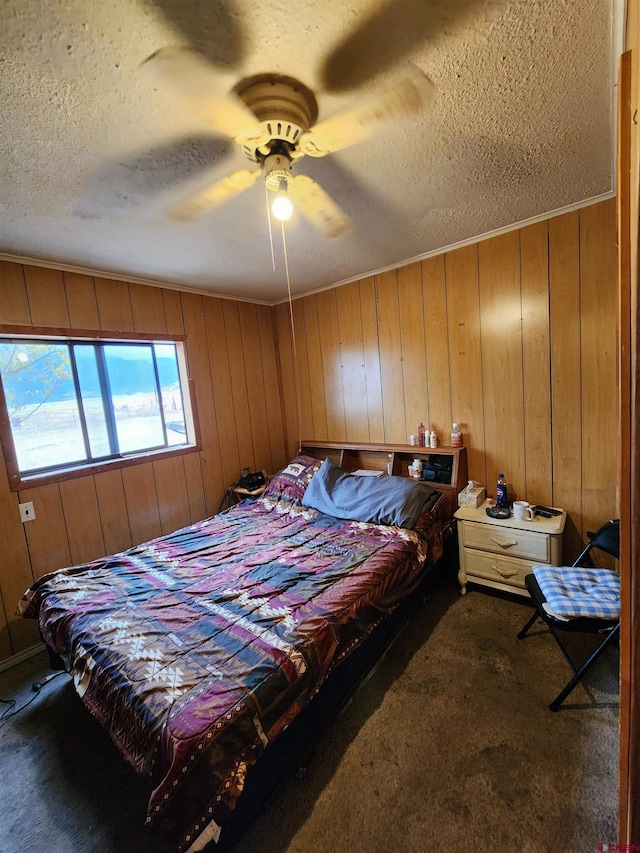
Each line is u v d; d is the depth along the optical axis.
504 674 1.78
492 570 2.32
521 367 2.39
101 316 2.54
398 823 1.21
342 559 1.98
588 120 1.31
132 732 1.11
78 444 2.56
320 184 1.61
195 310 3.10
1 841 1.25
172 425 3.10
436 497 2.49
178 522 2.99
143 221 1.83
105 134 1.21
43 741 1.64
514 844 1.13
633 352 0.59
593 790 1.26
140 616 1.56
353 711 1.62
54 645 1.60
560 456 2.31
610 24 0.94
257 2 0.84
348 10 0.87
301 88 1.07
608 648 1.89
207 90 1.05
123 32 0.88
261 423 3.65
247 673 1.22
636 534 0.58
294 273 2.83
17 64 0.93
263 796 1.22
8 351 2.25
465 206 1.95
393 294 2.88
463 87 1.12
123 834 1.25
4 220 1.74
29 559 2.22
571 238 2.12
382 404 3.08
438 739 1.48
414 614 2.27
